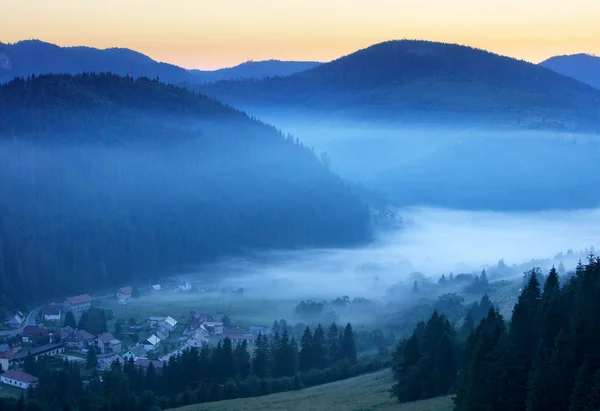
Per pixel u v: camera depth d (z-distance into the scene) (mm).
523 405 78125
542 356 75000
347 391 120688
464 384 85312
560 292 92250
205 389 130125
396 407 98875
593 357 73125
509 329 85375
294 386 132375
